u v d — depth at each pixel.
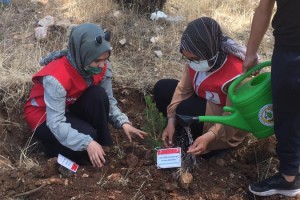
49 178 2.50
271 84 2.22
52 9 4.03
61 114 2.52
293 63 2.11
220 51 2.42
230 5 4.33
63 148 2.67
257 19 2.29
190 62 2.46
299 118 2.20
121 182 2.47
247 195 2.48
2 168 2.55
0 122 3.00
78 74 2.54
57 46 3.60
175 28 3.90
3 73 3.25
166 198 2.41
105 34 2.46
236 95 2.34
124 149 2.80
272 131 2.38
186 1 4.25
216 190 2.47
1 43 3.60
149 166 2.57
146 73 3.42
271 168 2.65
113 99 2.80
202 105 2.64
